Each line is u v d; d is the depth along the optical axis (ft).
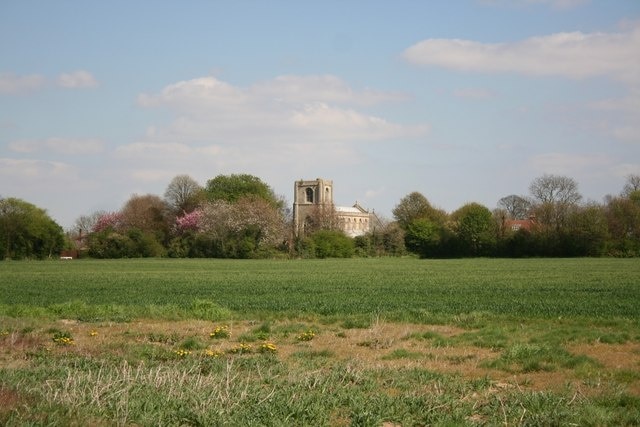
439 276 228.84
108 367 64.39
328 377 58.70
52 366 64.39
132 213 515.91
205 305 124.88
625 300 133.59
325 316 112.37
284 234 455.22
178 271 277.85
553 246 428.56
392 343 83.30
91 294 162.40
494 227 452.35
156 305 131.03
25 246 433.07
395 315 111.04
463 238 451.12
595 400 52.39
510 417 48.01
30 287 186.91
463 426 45.27
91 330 96.99
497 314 110.83
